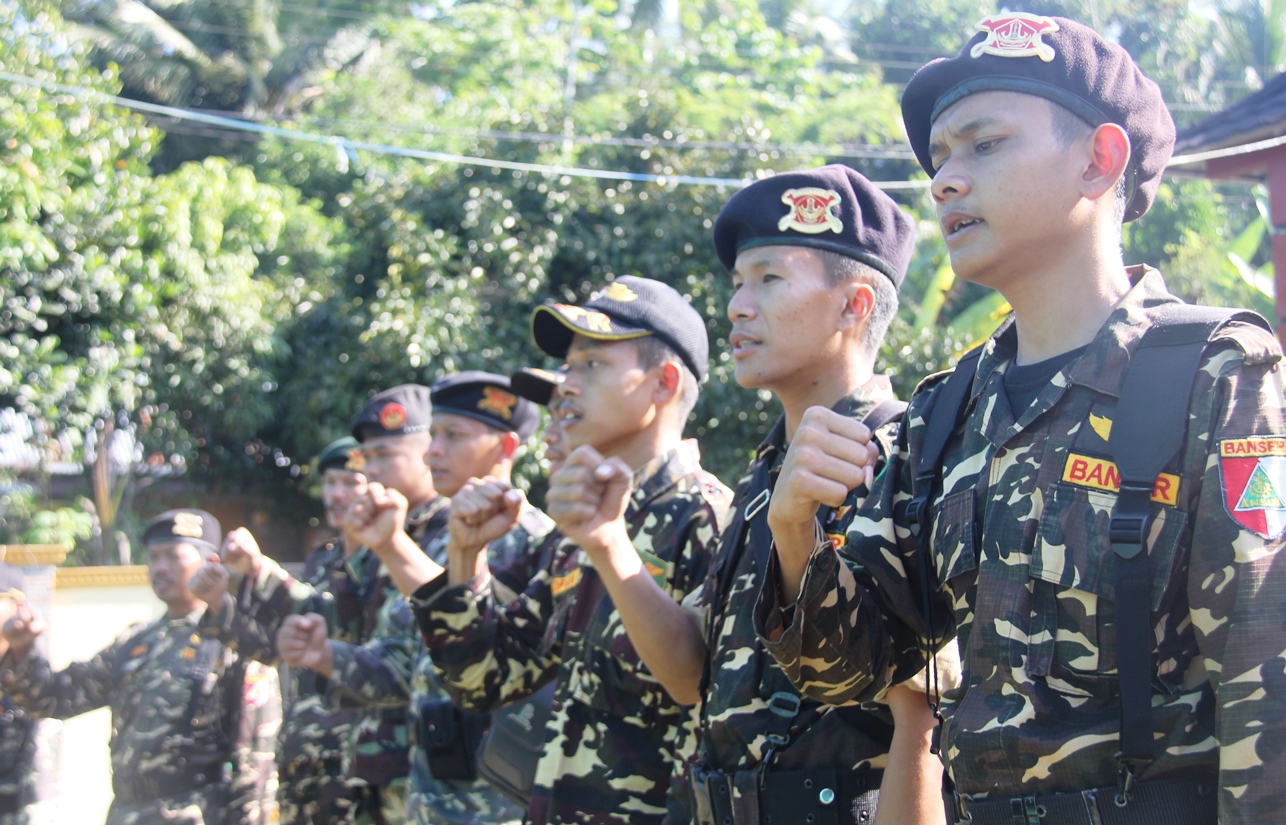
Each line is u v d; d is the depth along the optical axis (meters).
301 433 12.63
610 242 11.23
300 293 13.02
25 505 11.09
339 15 19.33
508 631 3.10
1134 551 1.35
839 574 1.69
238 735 4.93
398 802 4.37
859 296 2.44
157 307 11.87
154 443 12.04
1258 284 8.50
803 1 20.25
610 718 2.71
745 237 2.50
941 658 1.88
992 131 1.58
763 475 2.36
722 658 2.24
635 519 2.90
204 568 4.32
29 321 11.10
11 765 5.18
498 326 11.48
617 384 3.02
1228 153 6.09
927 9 18.09
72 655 7.61
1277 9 13.48
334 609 4.71
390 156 15.25
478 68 18.88
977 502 1.57
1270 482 1.34
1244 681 1.28
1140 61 13.21
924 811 1.89
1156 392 1.42
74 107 11.64
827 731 2.08
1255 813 1.24
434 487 4.49
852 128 14.58
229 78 18.61
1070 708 1.39
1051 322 1.59
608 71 18.80
